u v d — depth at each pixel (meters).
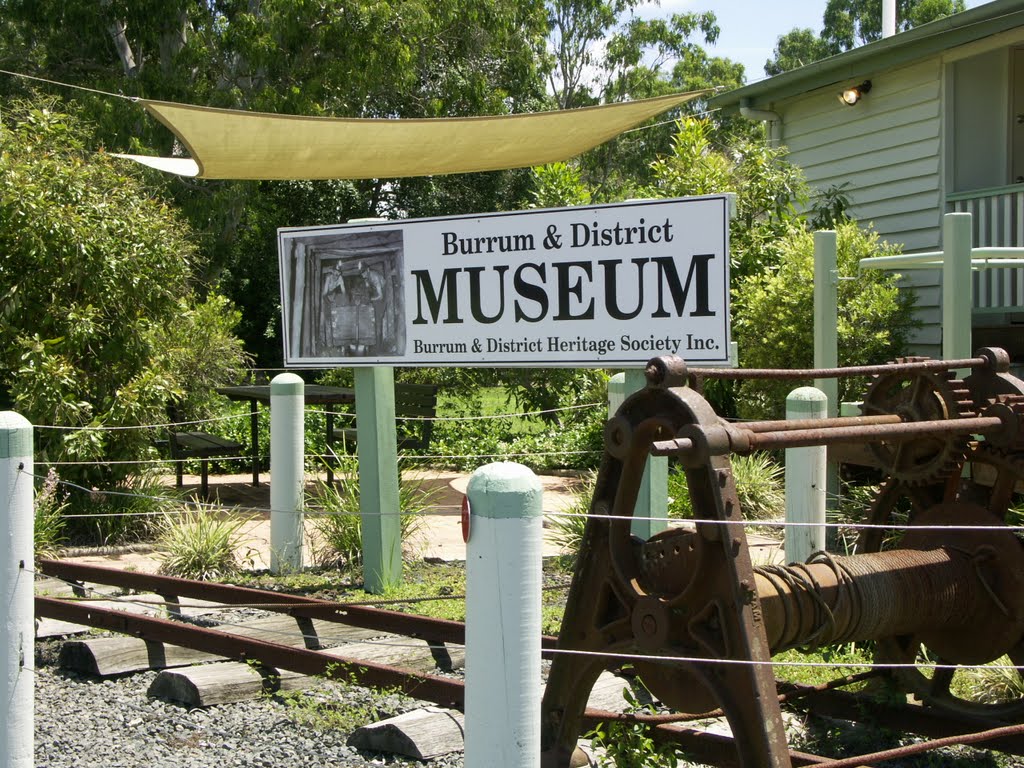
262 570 8.25
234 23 22.19
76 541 9.23
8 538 3.94
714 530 3.46
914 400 4.62
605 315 6.38
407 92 24.75
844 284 11.64
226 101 21.73
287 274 7.74
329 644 6.07
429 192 27.67
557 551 8.48
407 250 7.14
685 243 6.08
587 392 14.50
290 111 21.70
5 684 3.92
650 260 6.21
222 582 7.82
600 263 6.38
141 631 6.00
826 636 4.03
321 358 7.64
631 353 6.30
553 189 14.67
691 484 3.52
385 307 7.28
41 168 9.37
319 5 21.78
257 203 23.53
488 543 3.00
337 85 22.33
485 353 6.86
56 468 9.09
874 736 4.66
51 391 8.97
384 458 7.47
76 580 7.61
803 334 11.46
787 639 3.92
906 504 7.66
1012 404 4.36
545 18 28.88
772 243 13.28
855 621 4.07
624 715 4.23
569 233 6.48
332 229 7.50
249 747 4.64
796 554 6.67
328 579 7.86
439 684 4.97
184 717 5.01
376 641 6.19
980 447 4.53
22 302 9.26
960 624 4.46
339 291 7.51
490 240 6.79
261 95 21.78
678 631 3.65
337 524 8.37
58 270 9.34
